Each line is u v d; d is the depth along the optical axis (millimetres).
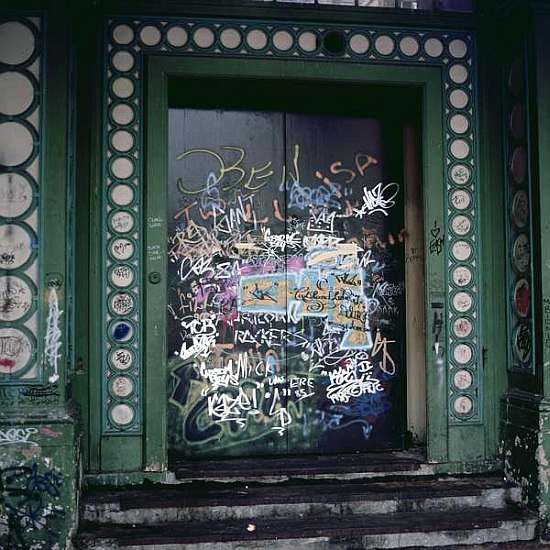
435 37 5777
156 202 5395
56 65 4879
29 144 4844
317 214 6051
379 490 5340
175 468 5461
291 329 5988
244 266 5941
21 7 4867
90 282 5340
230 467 5539
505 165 5758
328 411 6008
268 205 5992
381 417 6070
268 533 4875
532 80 5375
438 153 5742
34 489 4695
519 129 5574
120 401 5355
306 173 6047
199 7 5492
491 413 5746
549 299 5270
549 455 5199
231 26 5539
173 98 5906
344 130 6113
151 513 5016
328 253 6051
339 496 5230
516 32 5602
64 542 4699
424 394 6004
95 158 5359
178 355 5828
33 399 4770
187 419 5824
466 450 5695
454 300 5738
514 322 5660
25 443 4695
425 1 5797
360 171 6109
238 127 5980
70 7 4941
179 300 5840
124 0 5430
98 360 5340
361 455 5934
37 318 4793
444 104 5762
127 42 5430
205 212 5898
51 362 4789
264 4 5566
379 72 5680
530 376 5438
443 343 5699
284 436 5938
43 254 4805
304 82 5645
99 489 5258
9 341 4773
